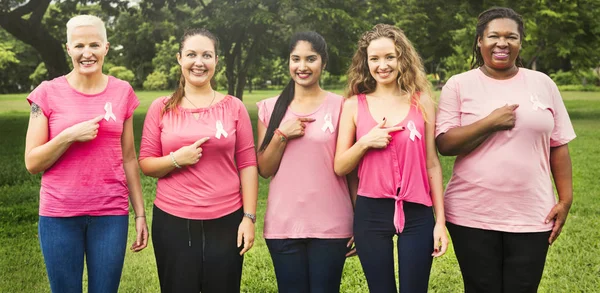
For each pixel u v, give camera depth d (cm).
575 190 779
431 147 320
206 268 317
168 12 2986
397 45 318
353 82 336
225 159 318
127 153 327
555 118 311
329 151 326
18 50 4978
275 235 328
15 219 645
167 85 5444
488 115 298
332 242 326
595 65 2472
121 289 443
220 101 326
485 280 310
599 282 449
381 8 1967
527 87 307
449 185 326
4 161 1074
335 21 1645
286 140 322
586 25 2200
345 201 333
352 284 451
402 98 321
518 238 302
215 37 330
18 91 5906
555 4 2056
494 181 301
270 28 1862
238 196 327
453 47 2431
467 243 311
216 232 317
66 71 1945
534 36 2167
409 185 306
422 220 311
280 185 329
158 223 319
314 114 329
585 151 1149
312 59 327
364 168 315
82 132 286
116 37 3491
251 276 467
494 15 310
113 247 304
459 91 317
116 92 310
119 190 308
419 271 307
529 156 299
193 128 313
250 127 337
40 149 288
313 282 325
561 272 470
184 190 313
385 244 311
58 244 295
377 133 304
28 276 470
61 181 296
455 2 2045
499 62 307
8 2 1858
